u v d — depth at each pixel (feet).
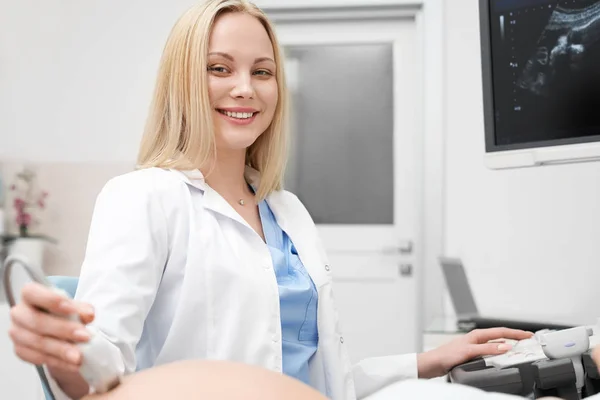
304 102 10.74
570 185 8.60
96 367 1.52
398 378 3.57
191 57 3.41
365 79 10.64
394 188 10.53
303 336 3.63
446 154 9.68
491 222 9.12
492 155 4.70
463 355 3.41
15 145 10.34
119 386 1.34
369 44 10.62
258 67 3.57
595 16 4.21
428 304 9.82
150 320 3.23
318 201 10.70
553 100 4.40
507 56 4.63
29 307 1.65
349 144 10.68
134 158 10.23
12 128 10.36
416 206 10.35
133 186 3.18
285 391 1.21
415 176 10.43
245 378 1.24
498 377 2.87
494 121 4.71
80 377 1.92
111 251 2.90
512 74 4.60
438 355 3.50
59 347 1.58
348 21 10.59
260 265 3.40
